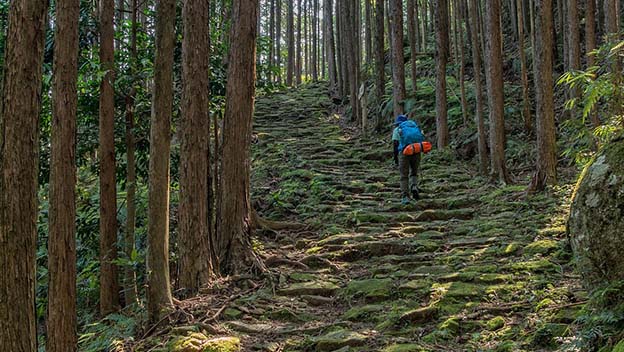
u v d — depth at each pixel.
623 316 3.02
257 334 4.58
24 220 2.66
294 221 8.04
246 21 6.49
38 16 2.72
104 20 5.64
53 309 3.74
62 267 3.75
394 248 6.39
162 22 4.75
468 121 12.16
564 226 6.08
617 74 3.70
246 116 6.34
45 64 5.81
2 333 2.59
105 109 5.67
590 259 3.34
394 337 4.23
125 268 5.85
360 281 5.51
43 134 6.38
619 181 3.25
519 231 6.32
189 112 5.75
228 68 6.48
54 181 3.75
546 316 4.08
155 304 4.81
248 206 6.32
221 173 6.30
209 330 4.59
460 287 4.93
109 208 5.71
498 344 3.87
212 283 5.61
